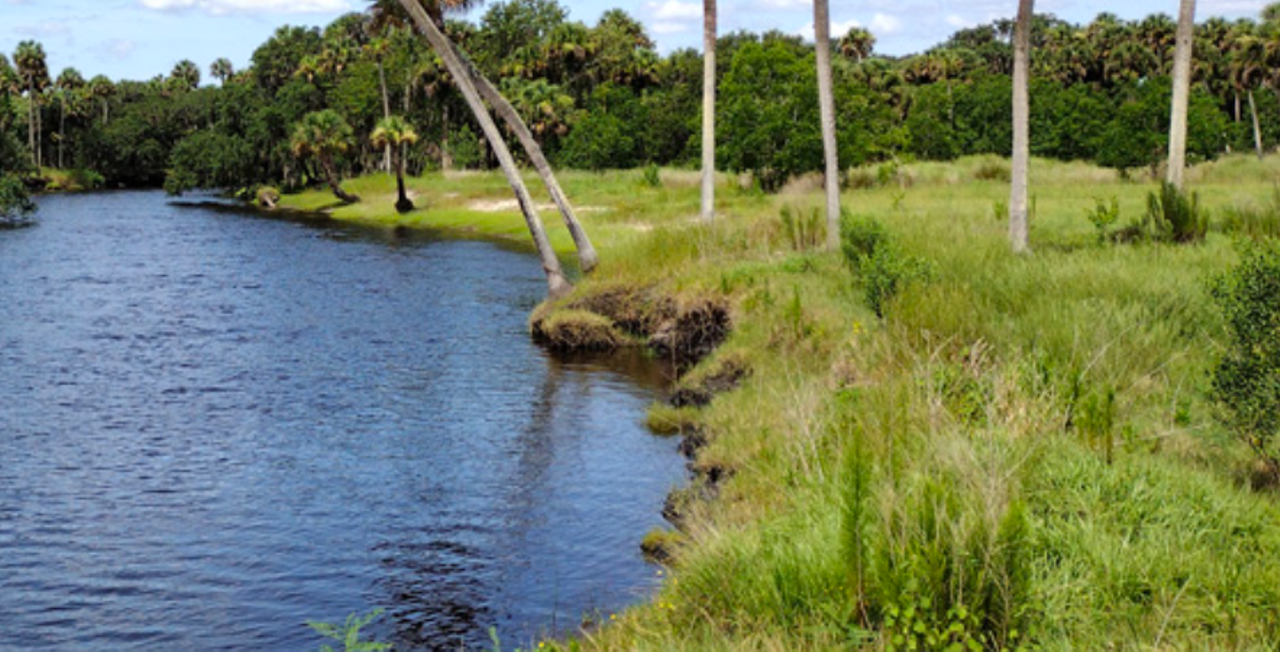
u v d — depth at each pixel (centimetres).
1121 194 3734
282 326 2784
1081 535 727
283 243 5338
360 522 1251
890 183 4866
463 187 7400
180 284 3728
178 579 1095
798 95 5012
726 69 8275
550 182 2778
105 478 1459
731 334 1945
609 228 4634
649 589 979
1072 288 1535
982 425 1002
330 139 7888
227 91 11425
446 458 1505
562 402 1823
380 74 9519
